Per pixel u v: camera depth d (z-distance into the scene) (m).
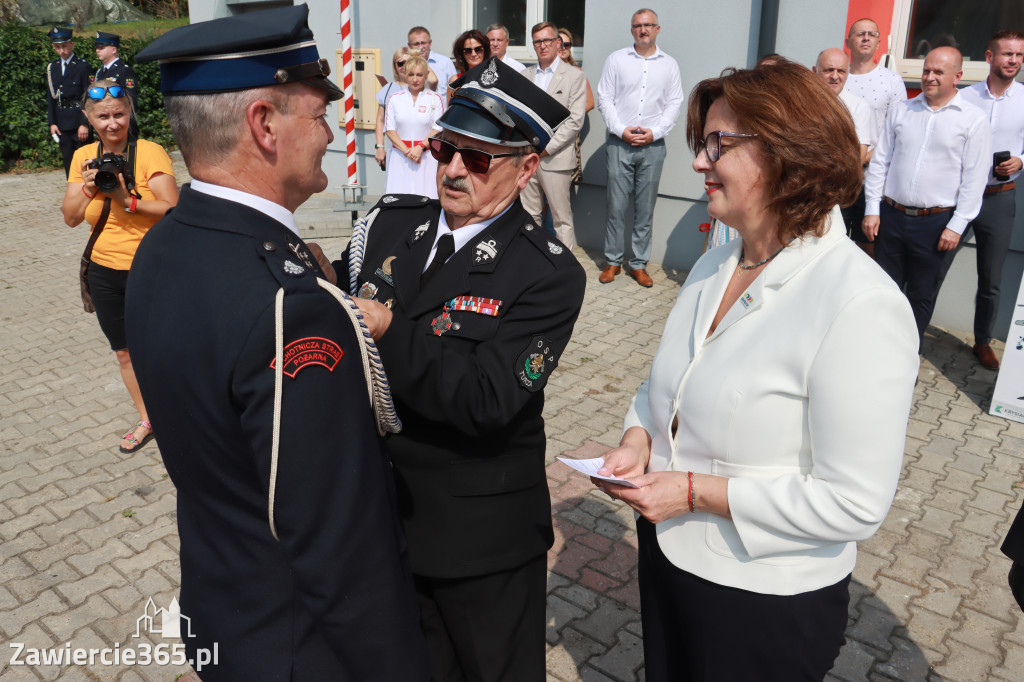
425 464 1.81
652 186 6.12
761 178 1.46
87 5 19.83
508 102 1.77
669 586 1.63
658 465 1.70
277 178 1.32
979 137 4.31
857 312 1.33
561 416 4.34
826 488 1.38
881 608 2.89
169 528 3.42
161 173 3.63
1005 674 2.58
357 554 1.26
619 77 5.96
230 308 1.19
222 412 1.21
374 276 1.94
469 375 1.66
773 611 1.50
